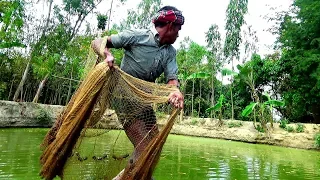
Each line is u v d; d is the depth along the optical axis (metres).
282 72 22.47
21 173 5.72
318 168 9.61
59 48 22.08
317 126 17.81
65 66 23.56
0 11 16.73
